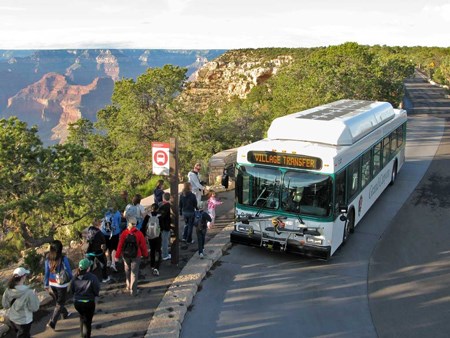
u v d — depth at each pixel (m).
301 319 9.26
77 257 12.59
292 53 122.44
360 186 13.83
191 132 32.53
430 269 11.65
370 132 14.98
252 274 11.27
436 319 9.27
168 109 32.47
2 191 17.48
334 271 11.51
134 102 32.09
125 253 9.60
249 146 11.91
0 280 12.84
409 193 18.41
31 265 12.99
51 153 18.14
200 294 10.22
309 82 39.06
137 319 8.95
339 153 11.29
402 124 20.75
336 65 45.66
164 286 10.30
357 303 9.94
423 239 13.66
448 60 87.56
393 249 12.93
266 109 53.22
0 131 17.92
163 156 10.89
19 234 19.34
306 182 11.14
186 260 11.70
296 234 11.38
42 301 9.42
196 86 125.62
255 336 8.62
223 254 12.41
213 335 8.63
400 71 52.62
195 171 14.27
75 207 18.30
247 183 11.86
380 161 16.64
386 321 9.21
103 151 36.75
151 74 32.00
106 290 10.08
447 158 25.09
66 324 8.76
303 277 11.14
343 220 11.26
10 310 7.51
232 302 9.91
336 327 8.98
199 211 11.95
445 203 17.03
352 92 39.91
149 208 14.73
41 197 16.66
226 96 117.44
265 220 11.71
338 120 12.74
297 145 11.55
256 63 121.88
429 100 68.00
